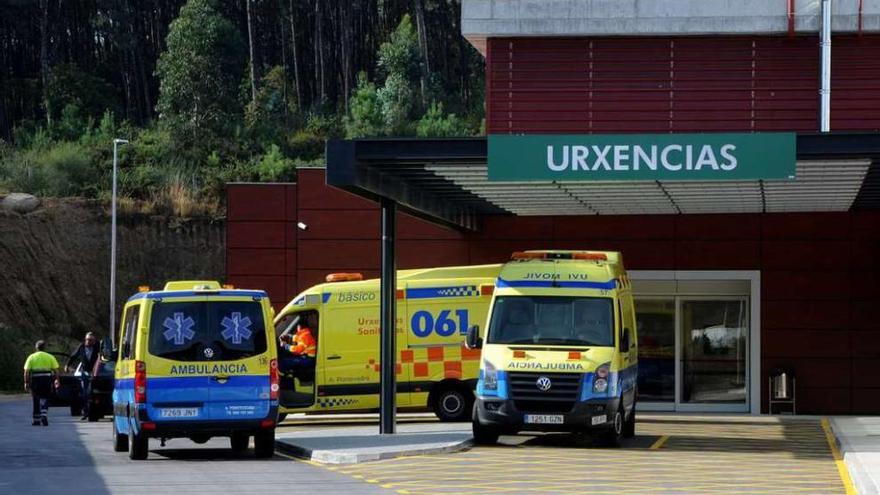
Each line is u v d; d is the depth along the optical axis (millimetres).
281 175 187875
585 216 69938
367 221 72000
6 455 47781
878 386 67812
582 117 67250
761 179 44812
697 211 67000
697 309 69500
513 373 48000
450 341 60406
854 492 35031
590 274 50375
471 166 48062
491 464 42188
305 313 60500
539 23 66875
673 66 66938
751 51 66562
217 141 197625
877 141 44250
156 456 47469
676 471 40344
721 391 69000
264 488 35500
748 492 34906
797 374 68250
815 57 66125
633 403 53531
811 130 66125
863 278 68000
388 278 51844
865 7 65062
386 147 46281
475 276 61125
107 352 50750
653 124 66938
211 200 179375
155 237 171000
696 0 66312
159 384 44281
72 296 166375
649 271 69312
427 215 59312
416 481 37188
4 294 164250
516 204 63281
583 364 47906
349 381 60062
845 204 62688
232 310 45062
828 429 58375
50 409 88688
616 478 38219
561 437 53438
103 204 171125
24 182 177000
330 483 36719
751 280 68500
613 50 67250
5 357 127500
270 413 44875
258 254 72875
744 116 66562
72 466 42875
